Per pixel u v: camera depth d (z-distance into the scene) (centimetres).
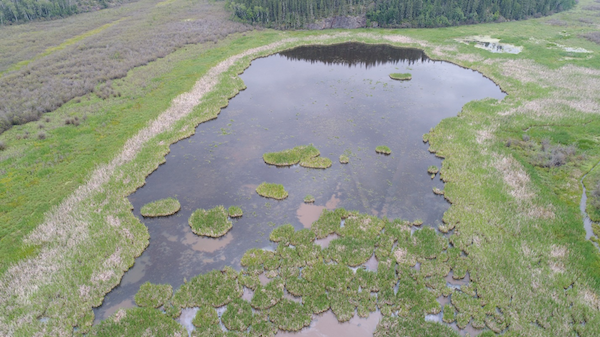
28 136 3850
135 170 3359
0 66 5794
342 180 3256
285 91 5191
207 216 2819
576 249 2381
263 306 2136
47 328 1994
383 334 1958
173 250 2564
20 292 2175
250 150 3753
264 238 2655
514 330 1931
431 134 3903
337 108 4638
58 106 4569
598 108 4216
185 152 3738
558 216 2664
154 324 2023
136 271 2400
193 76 5438
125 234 2642
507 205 2798
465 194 2958
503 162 3312
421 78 5581
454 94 4991
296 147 3700
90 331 1983
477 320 2002
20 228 2673
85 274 2309
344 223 2744
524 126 3919
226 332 1991
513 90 4881
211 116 4384
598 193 2817
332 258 2456
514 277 2212
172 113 4372
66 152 3594
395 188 3141
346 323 2053
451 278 2298
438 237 2572
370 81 5500
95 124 4125
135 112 4406
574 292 2105
